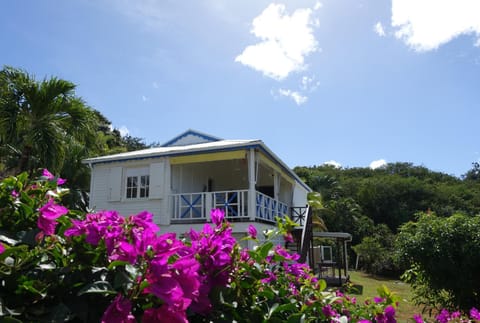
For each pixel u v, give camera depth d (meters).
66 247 1.34
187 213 11.67
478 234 7.30
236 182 15.37
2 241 1.33
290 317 1.58
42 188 1.72
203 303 1.32
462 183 47.69
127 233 1.25
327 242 26.31
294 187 16.52
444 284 7.52
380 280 20.64
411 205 40.62
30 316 1.07
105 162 11.90
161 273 1.07
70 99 10.53
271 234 2.11
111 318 1.00
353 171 55.91
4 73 9.95
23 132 10.16
